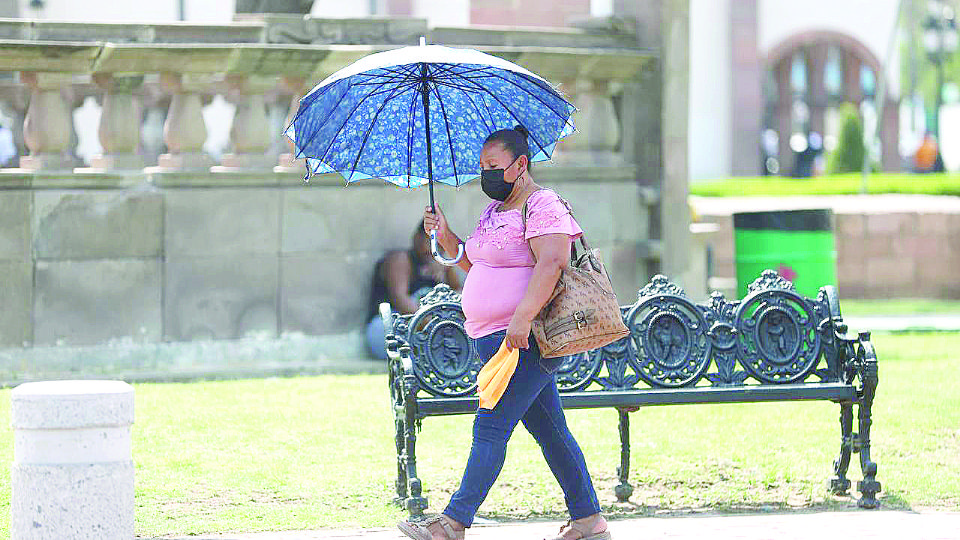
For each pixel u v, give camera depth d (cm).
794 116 11844
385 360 3319
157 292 3206
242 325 3284
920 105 11619
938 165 11475
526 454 2294
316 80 3309
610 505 2055
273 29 3288
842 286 5722
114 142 3241
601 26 3625
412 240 3422
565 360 2048
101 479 1603
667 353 2069
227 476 2150
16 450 1619
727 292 4431
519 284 1688
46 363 3114
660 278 2106
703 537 1830
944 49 11475
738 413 2598
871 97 11844
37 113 3189
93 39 3180
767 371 2081
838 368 2084
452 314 2017
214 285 3253
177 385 2916
